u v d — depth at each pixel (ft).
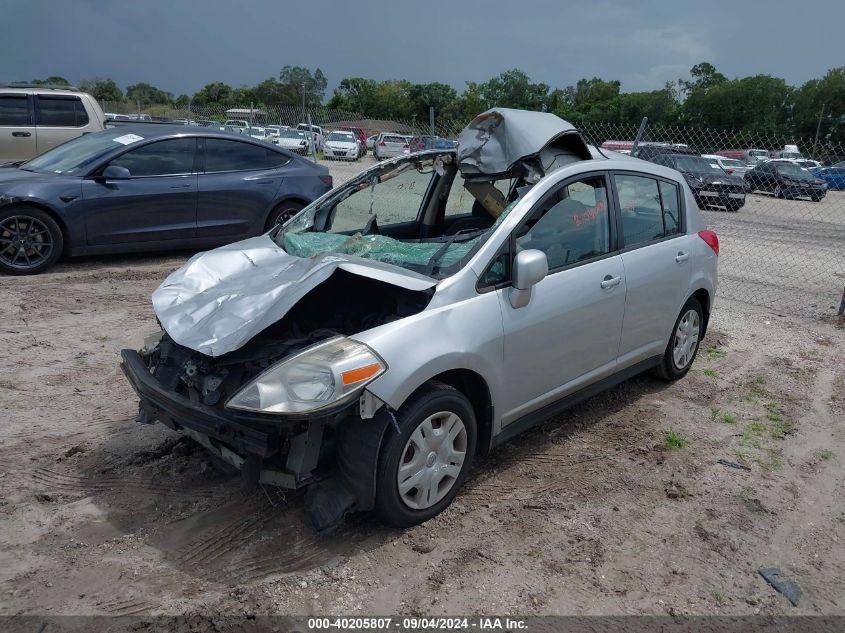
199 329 10.65
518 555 10.45
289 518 11.07
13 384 15.81
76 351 18.06
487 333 11.18
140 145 26.27
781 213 52.95
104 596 9.23
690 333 17.11
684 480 12.83
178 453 12.96
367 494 10.00
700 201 53.01
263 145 29.09
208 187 27.14
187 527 10.79
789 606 9.63
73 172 25.39
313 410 9.21
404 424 10.09
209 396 10.33
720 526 11.43
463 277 11.19
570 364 13.12
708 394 16.89
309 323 12.19
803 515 11.89
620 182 14.43
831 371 18.76
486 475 12.72
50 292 23.04
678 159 51.24
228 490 11.80
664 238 15.56
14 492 11.57
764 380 17.94
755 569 10.41
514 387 12.01
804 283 30.17
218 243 28.09
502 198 14.35
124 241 26.09
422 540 10.68
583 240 13.35
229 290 11.68
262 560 10.08
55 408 14.76
